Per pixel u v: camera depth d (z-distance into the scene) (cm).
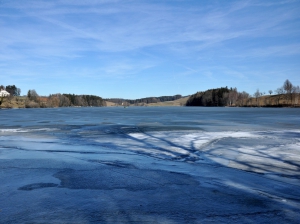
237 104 13062
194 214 480
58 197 568
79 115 4541
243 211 494
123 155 1019
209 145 1234
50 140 1427
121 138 1484
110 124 2453
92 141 1380
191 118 3416
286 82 10725
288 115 4178
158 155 1017
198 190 612
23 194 588
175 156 998
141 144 1274
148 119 3228
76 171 782
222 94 15012
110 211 495
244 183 665
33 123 2642
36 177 721
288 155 1007
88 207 514
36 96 14362
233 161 912
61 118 3575
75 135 1633
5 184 660
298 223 446
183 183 665
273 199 555
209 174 748
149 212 490
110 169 805
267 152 1066
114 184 658
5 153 1063
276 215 476
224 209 503
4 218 467
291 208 508
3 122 2809
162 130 1886
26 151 1108
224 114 4634
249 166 841
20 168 819
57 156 1002
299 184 658
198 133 1695
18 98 14625
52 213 487
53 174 750
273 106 10681
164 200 550
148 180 691
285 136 1545
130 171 781
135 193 593
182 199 555
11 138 1515
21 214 484
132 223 445
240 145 1232
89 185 651
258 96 12169
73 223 446
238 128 2028
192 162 898
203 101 16588
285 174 748
